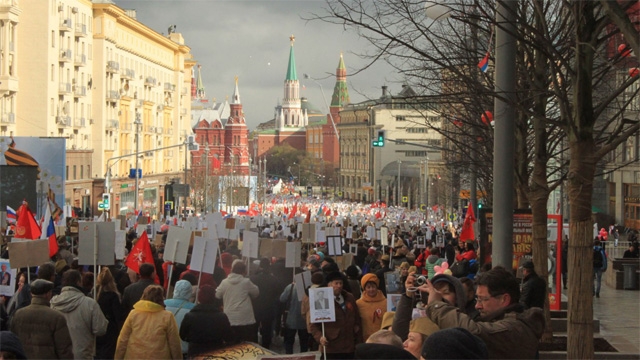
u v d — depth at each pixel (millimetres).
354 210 112812
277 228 52844
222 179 144250
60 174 51250
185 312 15180
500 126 15250
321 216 74438
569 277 13797
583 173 13656
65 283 13953
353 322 14805
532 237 21203
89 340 13891
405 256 26609
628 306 35438
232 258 23016
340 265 27625
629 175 73875
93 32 104750
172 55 145375
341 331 14703
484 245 23109
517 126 22922
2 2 83312
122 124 114625
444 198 109188
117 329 15883
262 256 24141
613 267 45688
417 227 64812
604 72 16578
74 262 18000
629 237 63938
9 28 84938
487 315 8242
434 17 15000
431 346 6148
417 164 188125
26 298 16219
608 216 77500
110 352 15906
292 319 20297
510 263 15344
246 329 17781
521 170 23359
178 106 147000
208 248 17938
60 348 12234
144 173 125500
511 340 7832
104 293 15891
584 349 13617
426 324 7973
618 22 11023
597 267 39000
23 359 7855
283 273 23688
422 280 9180
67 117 93625
